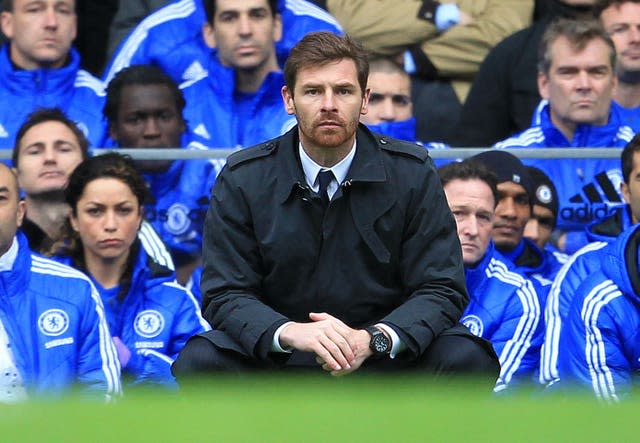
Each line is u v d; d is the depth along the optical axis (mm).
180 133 23312
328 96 15602
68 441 9734
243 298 15766
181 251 22016
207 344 15586
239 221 15984
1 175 21859
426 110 23938
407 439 9703
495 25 24016
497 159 22297
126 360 21516
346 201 15914
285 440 9672
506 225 22062
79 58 23484
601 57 23344
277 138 16281
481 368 15508
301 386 14531
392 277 16141
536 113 23672
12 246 21453
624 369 21203
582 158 22453
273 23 23453
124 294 21734
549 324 21719
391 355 15328
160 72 23312
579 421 10195
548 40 23547
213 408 10516
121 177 21812
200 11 23453
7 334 20984
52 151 22141
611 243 21812
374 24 23875
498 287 21875
